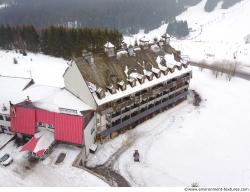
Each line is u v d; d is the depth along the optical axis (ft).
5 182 137.69
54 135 156.87
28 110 161.07
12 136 170.81
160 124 205.05
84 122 155.22
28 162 150.30
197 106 234.99
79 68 162.91
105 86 169.37
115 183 147.43
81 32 322.34
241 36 550.36
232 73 310.86
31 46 355.36
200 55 410.11
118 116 176.86
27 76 277.44
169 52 220.64
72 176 142.51
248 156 175.32
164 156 171.73
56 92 181.68
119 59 186.29
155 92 194.29
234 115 225.76
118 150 175.22
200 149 180.04
